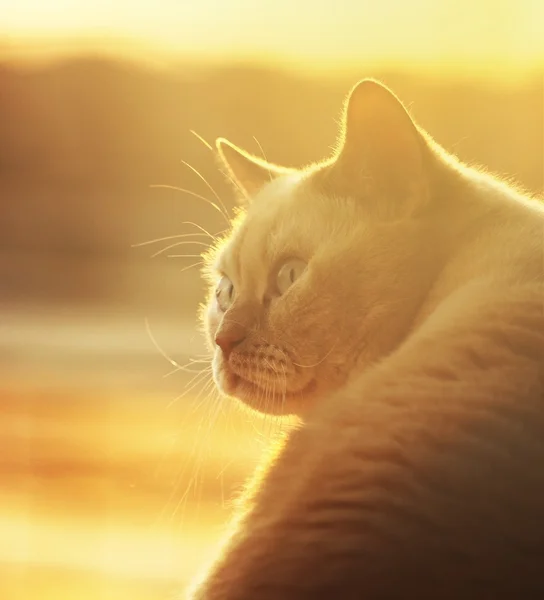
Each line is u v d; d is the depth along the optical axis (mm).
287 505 1080
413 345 1118
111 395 2617
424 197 1220
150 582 1599
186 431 2221
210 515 1752
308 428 1114
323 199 1250
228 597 1077
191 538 1696
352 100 1235
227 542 1128
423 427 1067
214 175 3961
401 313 1212
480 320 1108
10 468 2037
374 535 1048
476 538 1046
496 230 1201
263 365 1241
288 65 4156
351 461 1069
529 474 1057
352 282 1218
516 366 1082
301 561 1058
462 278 1187
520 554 1046
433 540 1046
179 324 3641
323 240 1235
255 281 1270
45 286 4270
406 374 1098
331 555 1051
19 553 1672
